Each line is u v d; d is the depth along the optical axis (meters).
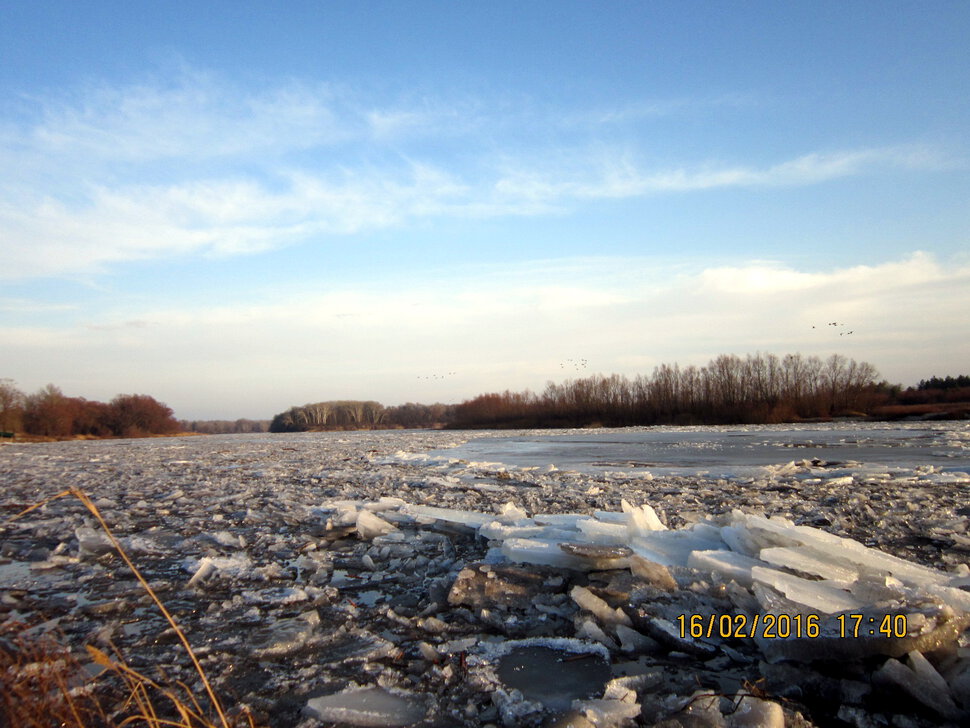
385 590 6.58
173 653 4.99
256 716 3.96
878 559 5.28
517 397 93.81
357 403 142.50
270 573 7.15
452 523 8.83
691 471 16.81
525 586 5.87
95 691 4.28
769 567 5.43
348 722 3.85
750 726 3.46
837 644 4.04
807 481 13.90
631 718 3.68
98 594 6.66
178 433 108.75
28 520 11.11
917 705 3.64
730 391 69.50
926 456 19.17
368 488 14.26
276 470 19.58
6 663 4.24
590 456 23.78
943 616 4.05
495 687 4.21
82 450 39.09
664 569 5.61
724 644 4.73
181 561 7.98
